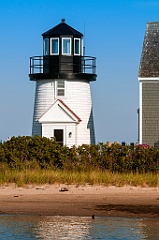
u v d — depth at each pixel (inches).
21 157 3641.7
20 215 2652.6
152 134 4375.0
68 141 4953.3
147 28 4667.8
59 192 3051.2
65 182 3216.0
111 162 3550.7
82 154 3607.3
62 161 3580.2
